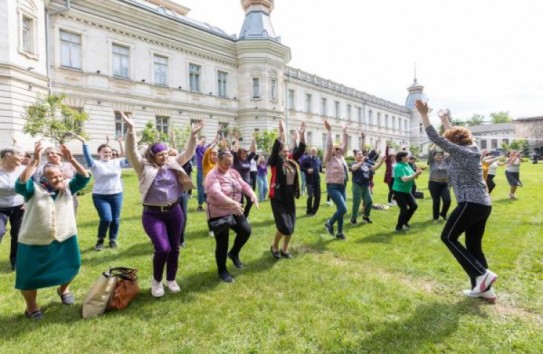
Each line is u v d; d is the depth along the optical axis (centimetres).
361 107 5284
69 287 411
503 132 7938
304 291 399
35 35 1809
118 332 312
